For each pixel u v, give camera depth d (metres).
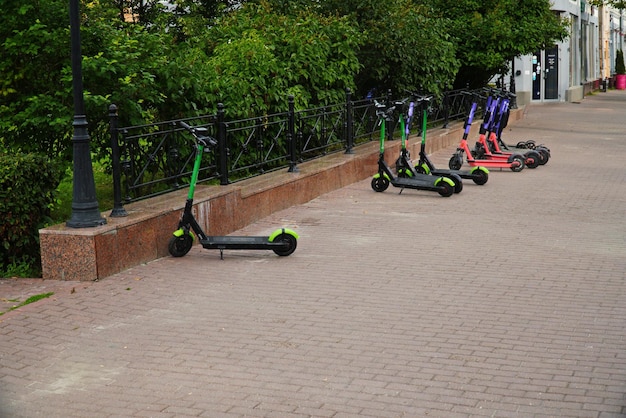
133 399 4.99
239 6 18.48
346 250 8.71
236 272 7.83
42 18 9.36
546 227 9.94
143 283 7.44
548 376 5.26
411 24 16.95
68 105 9.29
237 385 5.18
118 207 8.09
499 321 6.36
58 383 5.25
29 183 7.84
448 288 7.27
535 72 36.53
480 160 15.01
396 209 11.06
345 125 13.78
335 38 14.38
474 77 22.48
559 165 15.82
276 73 12.23
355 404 4.87
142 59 9.97
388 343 5.89
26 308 6.70
